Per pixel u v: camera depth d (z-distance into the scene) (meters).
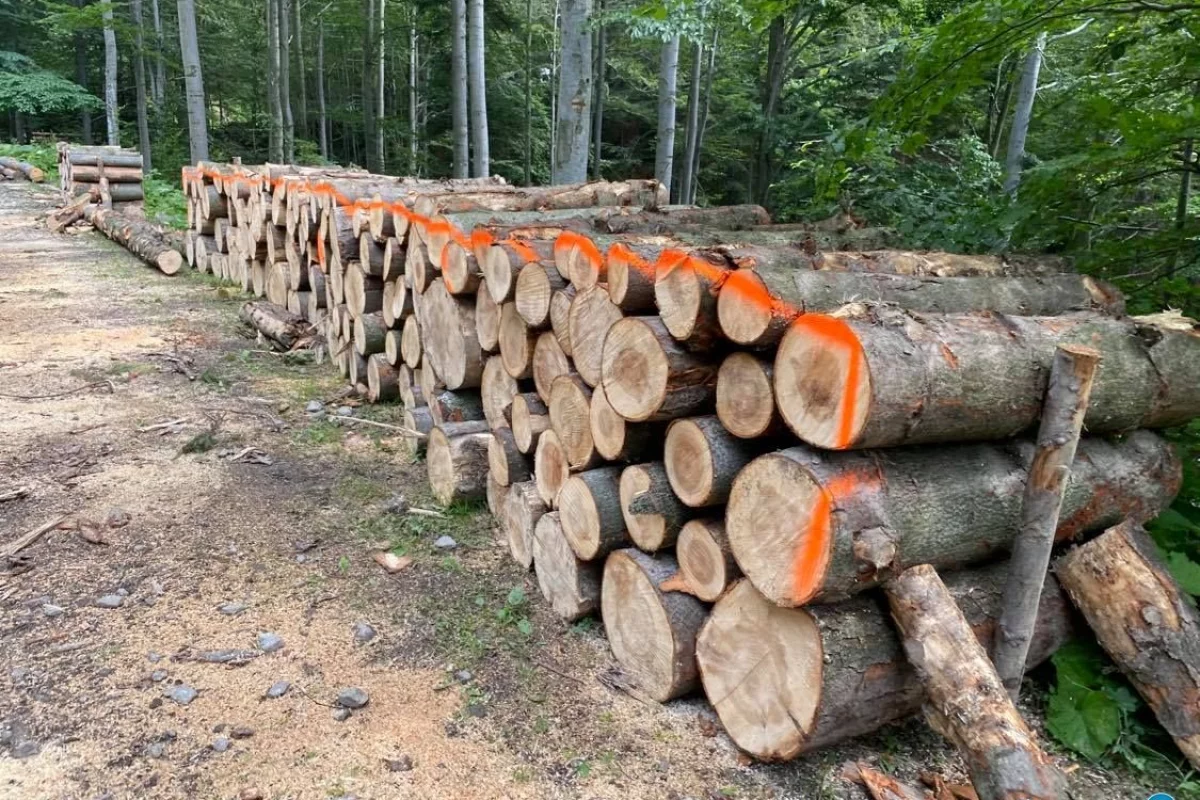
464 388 3.84
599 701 2.40
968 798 2.02
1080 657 2.36
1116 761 2.19
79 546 3.17
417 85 19.44
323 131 20.42
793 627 1.97
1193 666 2.12
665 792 2.04
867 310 1.90
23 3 22.58
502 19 15.63
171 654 2.54
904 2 7.62
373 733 2.24
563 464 2.84
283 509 3.58
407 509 3.61
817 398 1.82
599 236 2.87
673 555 2.49
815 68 10.91
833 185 4.39
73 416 4.52
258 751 2.15
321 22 19.86
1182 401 2.48
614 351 2.40
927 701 1.92
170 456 4.05
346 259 5.05
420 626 2.76
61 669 2.44
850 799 2.03
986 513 2.07
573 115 7.67
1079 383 1.93
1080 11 3.38
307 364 5.75
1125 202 5.18
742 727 2.15
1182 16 3.40
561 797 2.03
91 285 7.91
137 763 2.09
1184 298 3.67
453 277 3.64
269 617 2.77
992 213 4.01
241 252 7.72
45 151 17.77
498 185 5.89
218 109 24.25
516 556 3.19
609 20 7.51
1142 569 2.24
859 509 1.81
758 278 1.97
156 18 19.19
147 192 13.95
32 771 2.04
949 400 1.84
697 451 2.19
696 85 12.05
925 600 1.91
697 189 15.09
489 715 2.32
